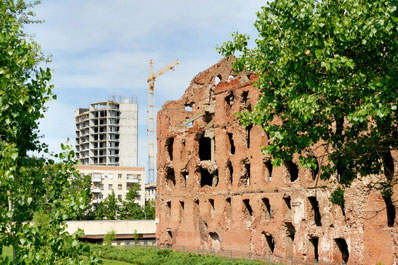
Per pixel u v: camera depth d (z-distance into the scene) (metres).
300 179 52.50
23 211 18.70
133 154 194.38
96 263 19.28
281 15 23.88
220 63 71.94
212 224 65.06
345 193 45.97
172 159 78.94
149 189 195.50
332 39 22.16
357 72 22.50
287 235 54.16
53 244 18.89
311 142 24.31
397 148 24.94
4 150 17.33
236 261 51.25
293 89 23.92
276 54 24.78
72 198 19.48
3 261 18.12
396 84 21.09
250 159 59.88
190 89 75.00
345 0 22.78
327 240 48.00
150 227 99.94
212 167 67.06
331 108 23.38
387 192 28.30
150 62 194.00
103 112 196.12
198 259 54.66
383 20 20.56
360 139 25.97
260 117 25.66
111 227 96.88
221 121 65.12
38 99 19.39
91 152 193.38
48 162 20.28
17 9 31.61
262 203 57.59
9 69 18.22
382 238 42.53
